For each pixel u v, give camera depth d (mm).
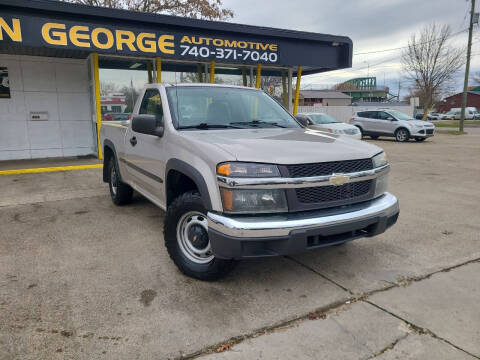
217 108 4277
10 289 3295
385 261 3988
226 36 10961
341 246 4418
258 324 2822
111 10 9234
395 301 3168
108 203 6281
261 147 3211
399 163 11195
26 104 10891
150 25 9906
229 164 2957
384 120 19219
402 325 2820
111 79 11391
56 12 8789
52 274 3602
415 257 4094
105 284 3414
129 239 4578
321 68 14281
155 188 4293
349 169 3283
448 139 20719
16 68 10641
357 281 3529
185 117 4012
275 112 4684
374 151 3584
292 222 2910
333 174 3156
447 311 3010
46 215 5562
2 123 10680
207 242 3365
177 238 3584
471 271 3742
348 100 71375
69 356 2434
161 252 4180
